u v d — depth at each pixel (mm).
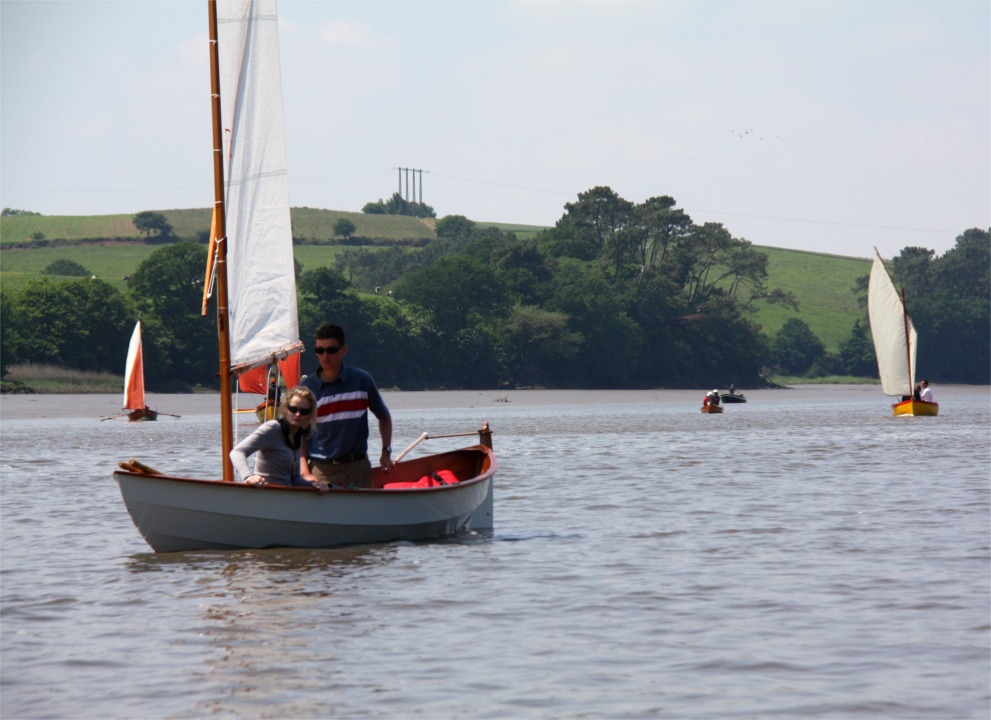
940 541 25312
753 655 15273
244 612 18156
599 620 17406
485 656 15297
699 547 24688
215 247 28812
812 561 22719
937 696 13383
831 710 12891
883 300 114438
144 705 13242
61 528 28547
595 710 12945
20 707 13203
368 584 20469
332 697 13484
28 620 17719
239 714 12891
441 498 25922
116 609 18500
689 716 12719
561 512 31297
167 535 23812
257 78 29297
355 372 24734
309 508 24062
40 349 175375
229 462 28469
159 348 184750
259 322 29328
